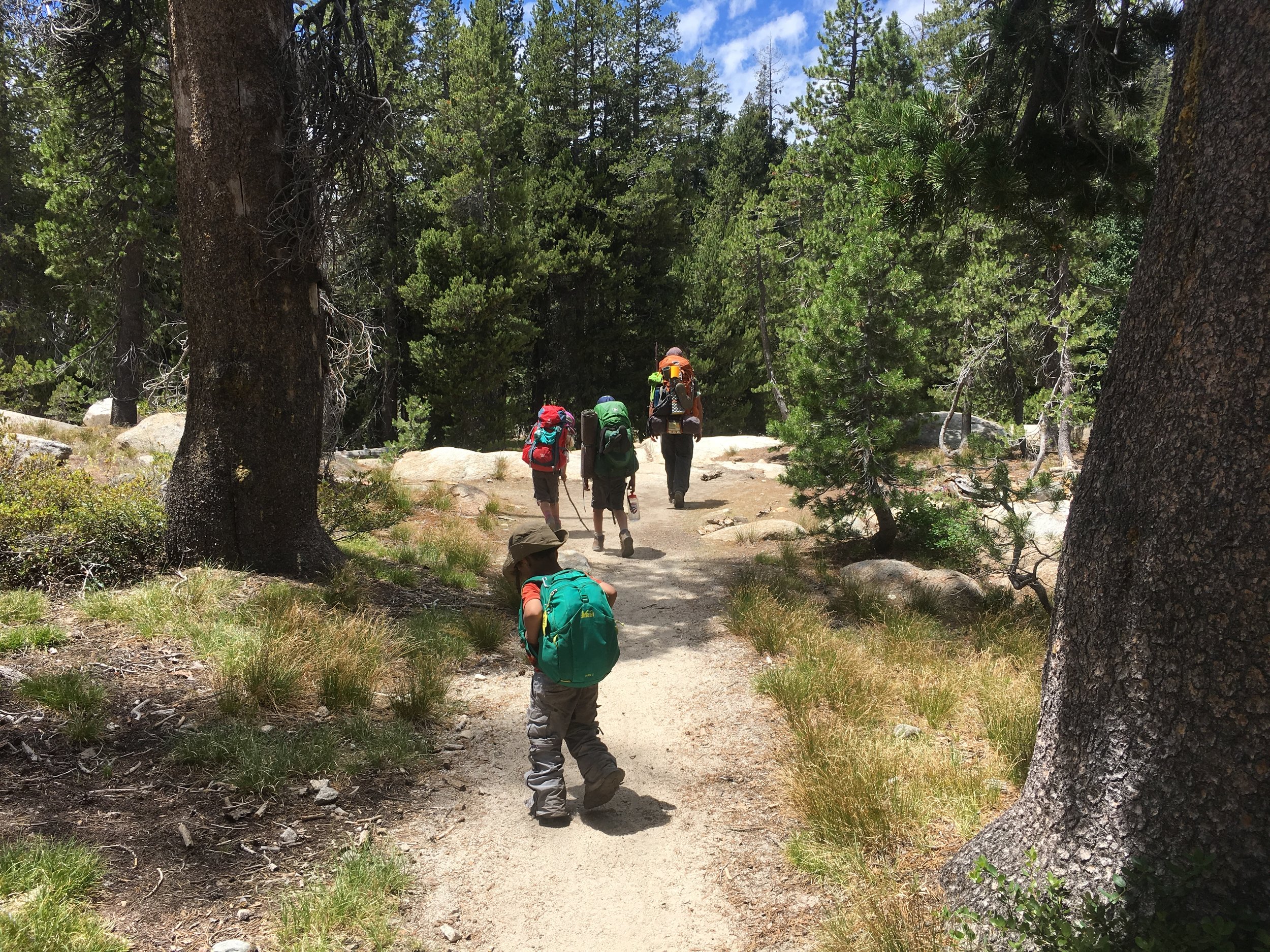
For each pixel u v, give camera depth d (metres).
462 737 4.91
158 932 2.94
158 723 4.38
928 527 9.02
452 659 5.97
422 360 27.98
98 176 15.94
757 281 26.75
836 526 9.32
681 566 8.99
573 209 34.25
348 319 9.84
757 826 4.05
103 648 5.18
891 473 8.89
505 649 6.46
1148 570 2.69
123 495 7.11
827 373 8.89
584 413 9.37
